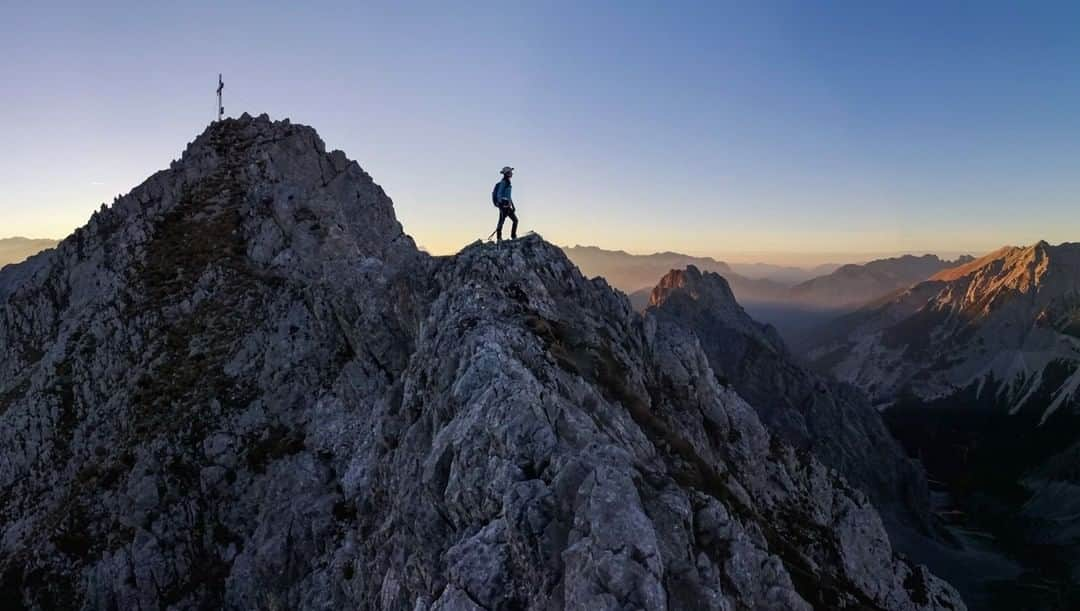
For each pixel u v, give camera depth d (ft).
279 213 270.26
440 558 106.32
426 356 146.00
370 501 155.94
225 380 216.54
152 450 197.06
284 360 217.36
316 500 179.42
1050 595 527.40
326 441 194.39
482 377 118.93
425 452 126.82
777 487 222.69
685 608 82.48
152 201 298.35
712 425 211.00
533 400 107.96
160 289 248.93
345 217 293.02
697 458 136.26
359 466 175.01
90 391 226.99
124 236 277.64
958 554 602.03
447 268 186.09
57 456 214.28
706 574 90.17
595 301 191.31
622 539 83.20
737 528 103.40
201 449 199.93
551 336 141.69
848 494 257.75
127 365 229.66
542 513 92.27
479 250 178.29
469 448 107.55
